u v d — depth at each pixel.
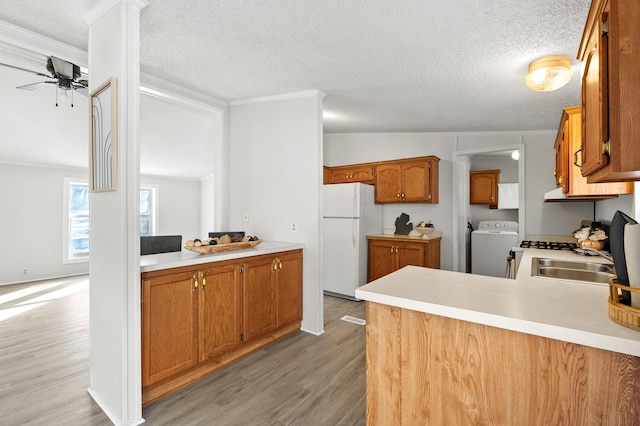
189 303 2.12
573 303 1.18
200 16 1.87
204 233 7.78
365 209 4.39
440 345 1.23
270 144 3.29
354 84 2.83
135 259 1.76
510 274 3.42
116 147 1.73
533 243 3.17
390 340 1.35
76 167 6.02
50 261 5.76
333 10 1.78
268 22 1.92
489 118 3.69
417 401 1.28
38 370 2.36
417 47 2.15
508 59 2.29
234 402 1.97
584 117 1.41
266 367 2.41
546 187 4.03
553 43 2.05
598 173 1.21
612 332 0.91
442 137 4.49
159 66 2.55
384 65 2.44
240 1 1.73
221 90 3.09
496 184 5.61
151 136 4.94
